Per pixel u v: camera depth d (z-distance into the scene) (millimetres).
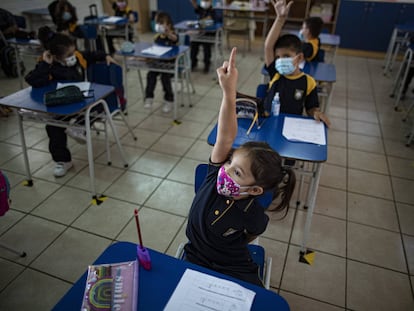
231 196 1057
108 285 894
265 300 878
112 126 2410
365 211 2256
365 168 2725
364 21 5633
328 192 2430
